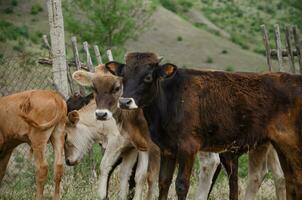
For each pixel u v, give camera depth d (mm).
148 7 34594
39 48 31859
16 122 12977
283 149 11680
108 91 13078
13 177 15055
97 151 16625
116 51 27703
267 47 16688
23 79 17344
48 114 12867
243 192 14727
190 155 11562
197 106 11625
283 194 13078
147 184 14508
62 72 15688
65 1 30547
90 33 28781
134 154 14000
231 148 11844
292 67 16594
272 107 11633
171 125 11625
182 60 36438
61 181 14438
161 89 11641
